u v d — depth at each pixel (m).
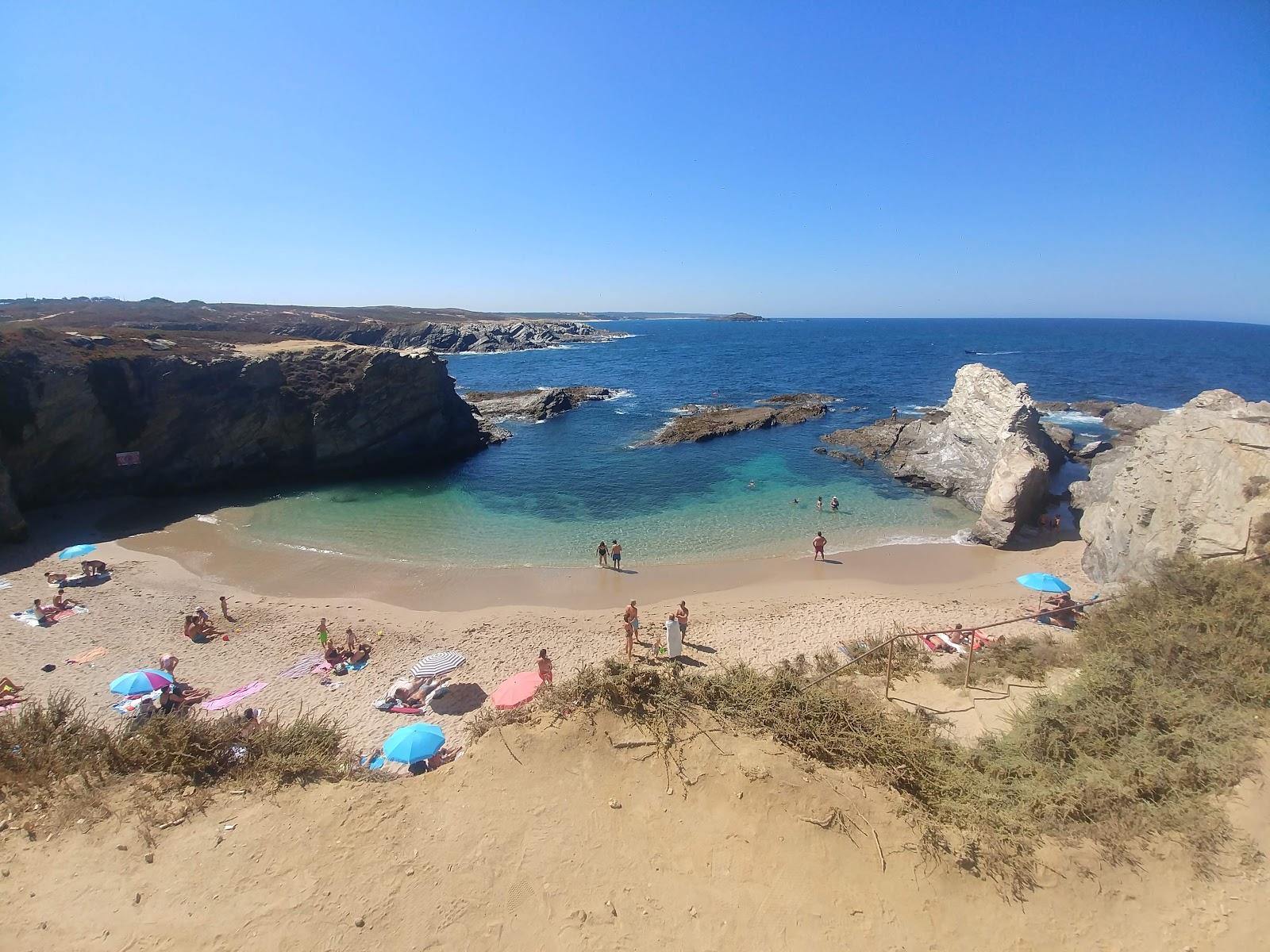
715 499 35.56
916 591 23.48
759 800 9.14
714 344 174.50
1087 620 16.52
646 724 10.61
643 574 25.66
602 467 42.94
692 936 7.68
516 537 30.05
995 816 8.55
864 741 9.94
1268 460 17.38
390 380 44.59
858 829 8.64
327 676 17.97
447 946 7.63
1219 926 6.89
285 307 172.75
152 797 9.84
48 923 7.77
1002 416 35.66
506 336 159.62
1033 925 7.35
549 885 8.34
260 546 28.75
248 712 13.75
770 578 25.02
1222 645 11.27
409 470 43.59
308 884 8.36
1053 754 9.69
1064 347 148.00
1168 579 14.97
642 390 81.81
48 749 10.59
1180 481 19.94
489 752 10.44
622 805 9.44
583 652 19.30
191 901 8.10
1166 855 7.70
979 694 13.64
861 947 7.41
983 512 28.70
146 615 21.75
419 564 26.72
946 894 7.79
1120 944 7.00
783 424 55.78
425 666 16.47
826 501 34.94
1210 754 8.80
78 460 34.47
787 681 11.74
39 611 21.14
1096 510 24.72
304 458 42.25
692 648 19.22
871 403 67.06
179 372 37.78
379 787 10.14
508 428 57.25
